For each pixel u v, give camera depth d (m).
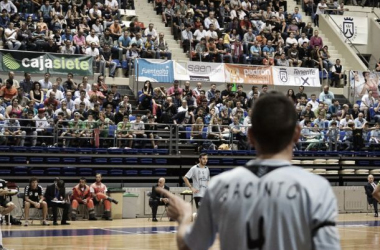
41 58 25.34
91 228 18.09
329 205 2.87
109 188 21.81
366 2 36.69
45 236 15.83
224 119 24.47
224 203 3.01
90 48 26.77
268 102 3.04
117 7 29.55
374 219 22.22
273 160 3.04
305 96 27.31
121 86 26.94
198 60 28.72
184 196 22.52
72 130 22.00
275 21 31.75
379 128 26.11
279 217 2.89
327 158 25.03
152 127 23.44
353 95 29.62
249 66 28.50
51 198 19.25
